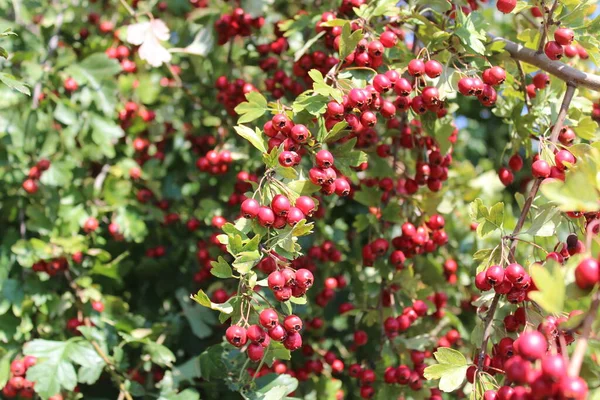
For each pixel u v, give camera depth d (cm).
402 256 88
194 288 100
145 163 103
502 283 72
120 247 100
